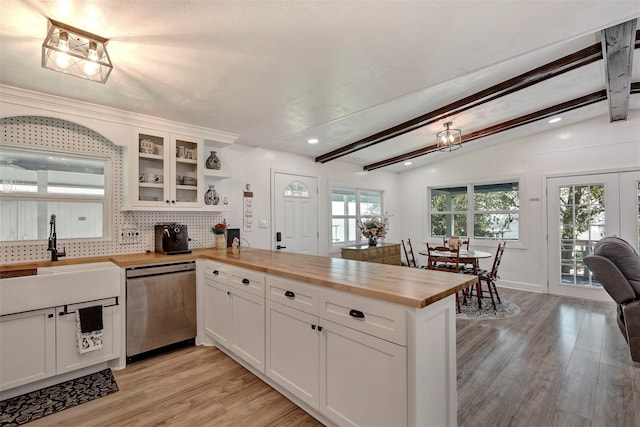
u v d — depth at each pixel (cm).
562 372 245
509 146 534
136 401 212
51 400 212
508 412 197
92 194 293
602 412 195
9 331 211
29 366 218
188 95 257
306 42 189
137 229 316
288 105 288
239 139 390
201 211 356
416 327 139
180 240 317
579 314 388
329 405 178
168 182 312
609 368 250
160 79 228
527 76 283
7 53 187
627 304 260
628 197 425
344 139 430
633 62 288
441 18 174
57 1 145
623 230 427
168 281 287
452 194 624
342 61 214
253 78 233
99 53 179
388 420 149
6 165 254
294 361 202
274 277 219
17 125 253
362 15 167
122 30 168
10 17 154
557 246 484
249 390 225
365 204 631
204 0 149
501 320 369
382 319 151
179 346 302
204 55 198
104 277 249
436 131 448
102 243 295
